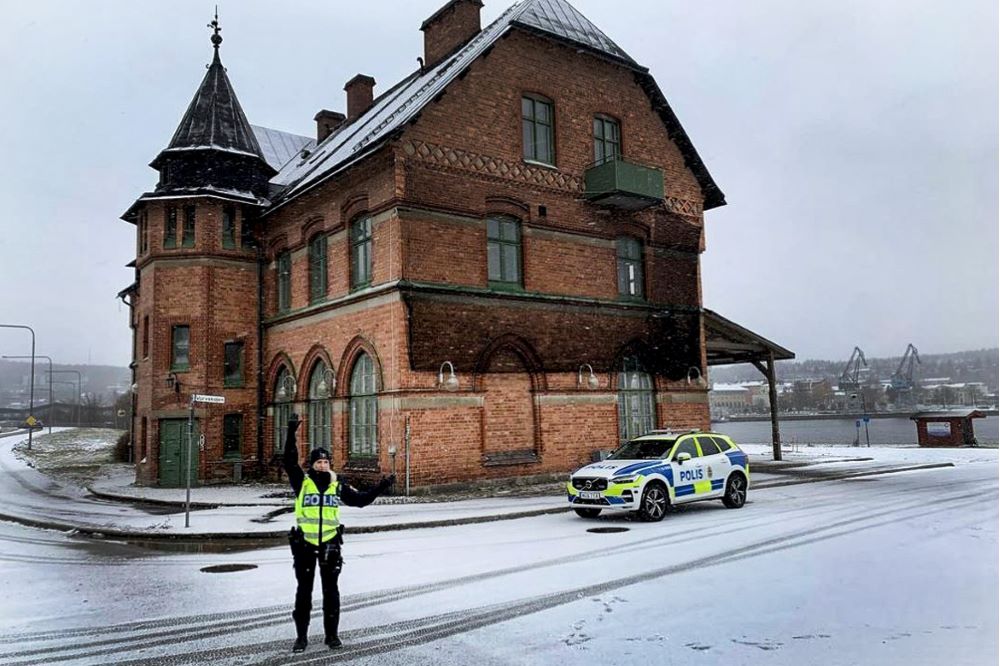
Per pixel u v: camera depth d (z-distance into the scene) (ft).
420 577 30.30
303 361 74.90
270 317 81.41
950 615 23.44
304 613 21.38
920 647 20.31
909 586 27.22
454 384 62.80
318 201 74.08
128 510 58.34
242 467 79.51
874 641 20.93
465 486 62.39
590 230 74.13
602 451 71.00
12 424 387.34
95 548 41.11
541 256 69.97
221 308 80.48
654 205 75.92
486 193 66.74
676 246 81.76
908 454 102.01
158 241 80.53
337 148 86.43
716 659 19.67
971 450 106.52
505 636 22.09
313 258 75.77
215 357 79.51
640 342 76.79
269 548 39.91
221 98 86.84
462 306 64.13
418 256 62.03
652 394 78.02
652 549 35.27
